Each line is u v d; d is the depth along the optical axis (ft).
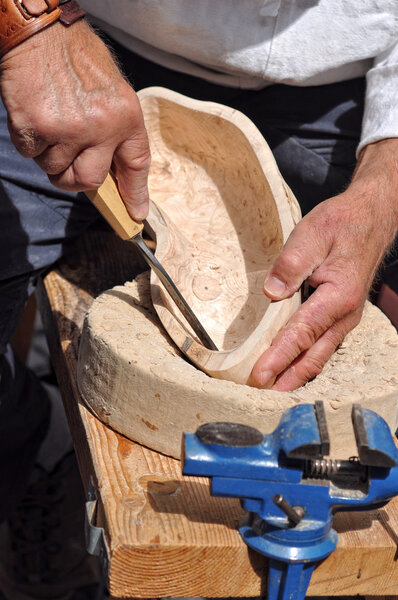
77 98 3.08
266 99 4.95
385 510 3.18
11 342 6.57
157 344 3.50
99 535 3.02
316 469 2.69
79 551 6.29
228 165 4.33
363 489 2.78
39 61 3.05
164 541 2.83
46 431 5.69
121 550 2.80
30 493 5.96
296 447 2.52
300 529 2.77
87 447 3.40
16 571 6.36
